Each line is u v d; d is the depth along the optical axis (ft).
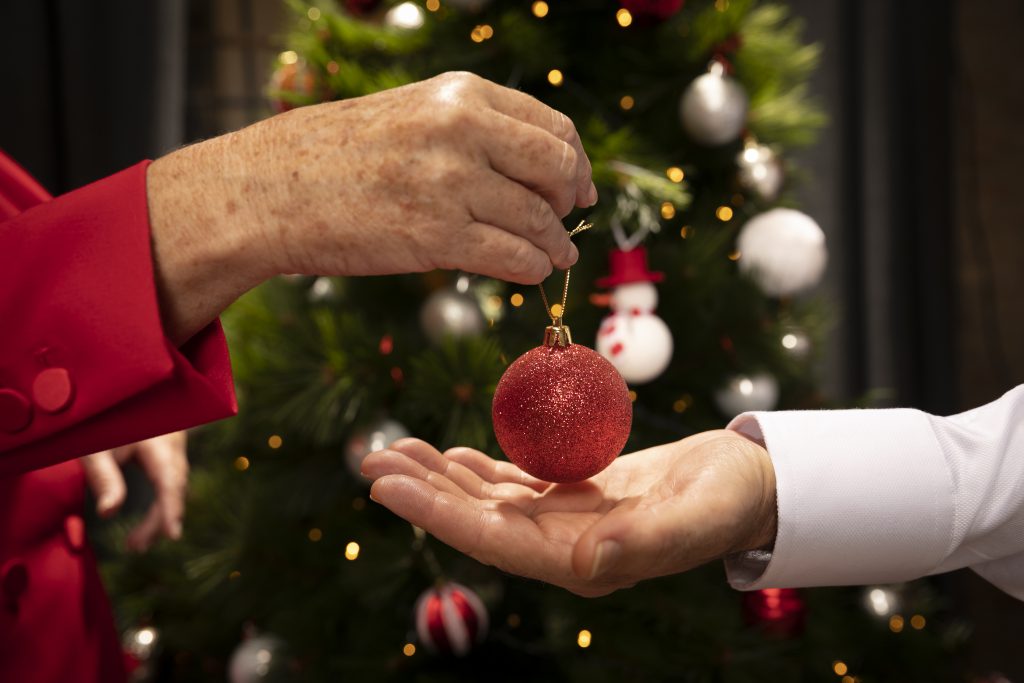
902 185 5.38
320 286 4.30
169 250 2.15
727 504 2.45
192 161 2.17
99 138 4.90
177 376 2.18
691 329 3.94
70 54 4.83
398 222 2.05
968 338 5.91
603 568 2.08
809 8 5.39
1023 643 5.37
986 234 5.87
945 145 5.40
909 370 5.43
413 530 3.95
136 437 2.27
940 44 5.37
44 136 4.87
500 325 3.99
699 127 3.82
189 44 5.62
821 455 2.69
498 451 3.64
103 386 2.09
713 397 4.08
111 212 2.13
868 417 2.75
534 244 2.23
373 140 2.01
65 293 2.11
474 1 3.73
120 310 2.08
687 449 2.79
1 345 2.14
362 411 3.85
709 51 3.90
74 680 2.76
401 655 3.98
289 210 2.08
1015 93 5.82
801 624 3.86
